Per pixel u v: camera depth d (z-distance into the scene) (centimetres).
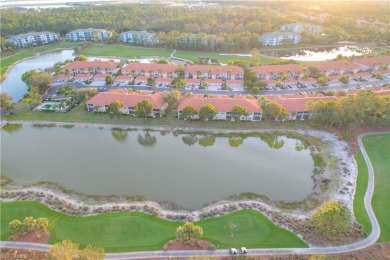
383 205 8725
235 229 7894
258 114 13550
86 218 8225
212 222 8131
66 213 8412
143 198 9131
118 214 8381
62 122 13912
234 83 17312
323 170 10481
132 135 12988
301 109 13562
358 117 12381
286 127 13162
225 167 10794
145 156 11462
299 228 7925
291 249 7288
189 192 9431
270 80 17875
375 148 11531
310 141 12212
